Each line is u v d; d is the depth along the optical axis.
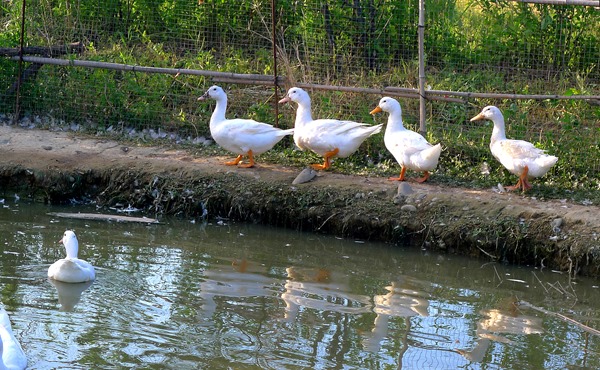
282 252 7.31
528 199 7.70
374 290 6.83
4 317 5.91
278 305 6.54
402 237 7.56
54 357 5.89
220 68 9.21
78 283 6.62
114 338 6.08
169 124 8.82
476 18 9.61
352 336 6.25
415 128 8.65
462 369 6.01
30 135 8.54
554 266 7.30
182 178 7.93
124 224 7.61
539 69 9.34
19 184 7.98
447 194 7.70
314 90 8.79
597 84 9.12
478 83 9.08
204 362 5.93
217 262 7.07
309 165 8.22
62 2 9.72
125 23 9.89
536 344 6.30
